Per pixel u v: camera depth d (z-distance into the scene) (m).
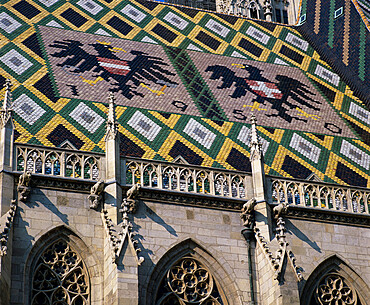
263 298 104.31
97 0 154.38
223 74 141.12
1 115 107.06
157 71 136.12
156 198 107.31
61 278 100.38
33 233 100.75
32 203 102.44
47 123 115.12
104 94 125.75
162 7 158.25
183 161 115.75
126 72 133.12
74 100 122.19
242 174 112.06
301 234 110.56
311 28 165.12
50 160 105.81
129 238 99.50
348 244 111.75
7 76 123.69
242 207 109.81
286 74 147.12
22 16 141.38
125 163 108.50
